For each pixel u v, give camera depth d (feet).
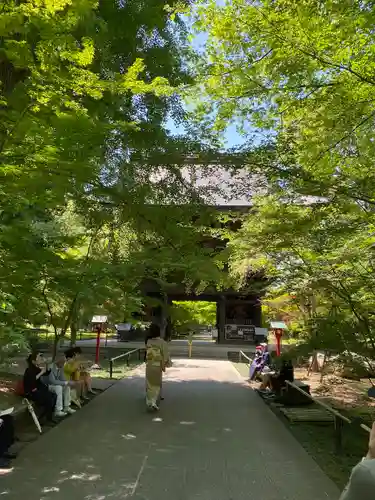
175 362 67.87
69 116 14.08
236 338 96.48
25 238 18.93
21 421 26.81
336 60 19.58
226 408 33.17
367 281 23.39
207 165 24.71
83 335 115.24
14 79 21.39
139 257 24.99
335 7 17.51
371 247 21.62
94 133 15.08
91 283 26.50
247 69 22.22
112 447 22.40
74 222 30.48
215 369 59.57
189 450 22.11
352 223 22.06
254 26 20.36
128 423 27.89
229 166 24.34
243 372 56.44
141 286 83.35
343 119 20.06
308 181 21.49
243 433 25.73
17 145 14.61
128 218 24.08
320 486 17.37
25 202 17.12
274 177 23.45
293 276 26.45
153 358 32.17
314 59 19.92
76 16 13.74
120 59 27.40
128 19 25.03
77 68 14.75
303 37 19.19
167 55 29.53
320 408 32.35
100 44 21.89
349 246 22.29
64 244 28.89
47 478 17.84
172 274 30.19
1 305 20.49
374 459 6.23
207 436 24.93
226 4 21.20
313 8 18.15
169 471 18.88
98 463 19.83
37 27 13.05
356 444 21.62
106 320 57.11
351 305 24.76
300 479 18.12
